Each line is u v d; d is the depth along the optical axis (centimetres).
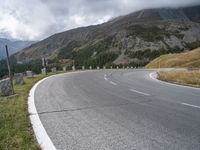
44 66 3681
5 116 821
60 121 774
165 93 1399
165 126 705
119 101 1125
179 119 784
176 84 1955
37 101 1138
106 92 1439
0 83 1324
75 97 1248
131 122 751
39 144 568
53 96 1288
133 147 543
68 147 549
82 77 2686
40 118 815
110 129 680
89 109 948
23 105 1029
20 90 1544
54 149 538
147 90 1542
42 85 1861
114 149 532
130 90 1538
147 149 530
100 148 539
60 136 627
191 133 639
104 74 3372
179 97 1248
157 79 2519
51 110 937
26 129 684
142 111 906
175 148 534
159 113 871
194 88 1667
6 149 527
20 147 540
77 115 851
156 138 601
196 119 784
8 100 1162
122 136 619
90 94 1355
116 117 816
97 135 630
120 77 2791
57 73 3766
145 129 677
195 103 1072
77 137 617
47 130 680
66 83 1977
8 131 651
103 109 946
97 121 767
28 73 2836
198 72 2638
